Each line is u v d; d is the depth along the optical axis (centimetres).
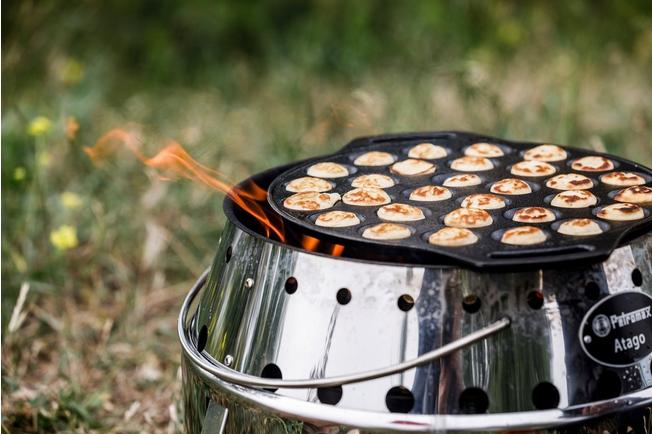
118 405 166
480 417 121
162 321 183
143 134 237
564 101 248
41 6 280
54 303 185
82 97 255
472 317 122
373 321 123
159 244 193
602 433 123
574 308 122
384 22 331
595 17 312
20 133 207
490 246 125
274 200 137
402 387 122
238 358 128
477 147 150
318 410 123
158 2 347
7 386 165
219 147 226
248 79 304
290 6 349
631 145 226
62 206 196
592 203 133
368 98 227
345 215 131
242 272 130
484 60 281
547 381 122
